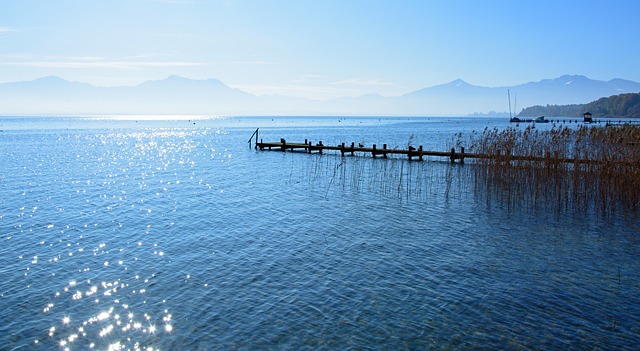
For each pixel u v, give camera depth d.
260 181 29.00
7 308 10.28
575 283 11.79
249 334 9.16
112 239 15.72
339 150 46.72
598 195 20.91
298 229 17.05
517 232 16.59
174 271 12.60
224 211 20.14
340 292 11.16
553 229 16.98
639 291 11.29
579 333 9.22
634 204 20.55
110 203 21.91
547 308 10.33
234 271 12.59
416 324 9.56
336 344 8.78
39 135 88.19
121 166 38.00
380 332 9.23
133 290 11.30
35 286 11.52
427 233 16.50
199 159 43.78
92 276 12.23
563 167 23.89
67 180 29.55
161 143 69.81
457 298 10.81
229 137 87.25
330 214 19.55
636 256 13.91
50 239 15.69
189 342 8.89
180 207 20.98
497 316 9.92
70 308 10.32
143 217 18.97
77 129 122.38
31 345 8.79
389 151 39.47
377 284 11.66
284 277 12.14
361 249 14.59
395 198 23.05
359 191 25.09
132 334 9.20
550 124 123.06
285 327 9.44
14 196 23.56
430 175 30.25
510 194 22.97
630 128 37.03
